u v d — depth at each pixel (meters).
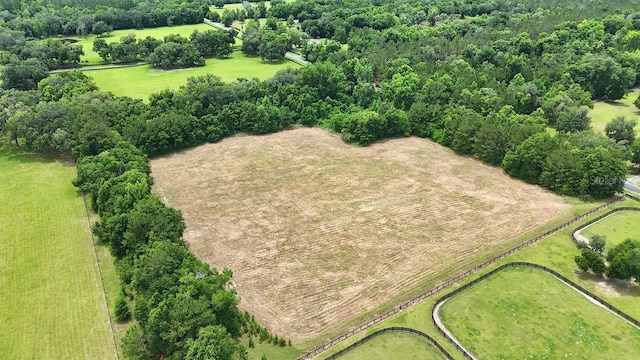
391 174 118.56
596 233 93.31
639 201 104.75
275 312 74.19
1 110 126.25
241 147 133.62
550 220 98.19
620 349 67.50
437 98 146.00
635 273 77.06
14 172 116.19
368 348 67.62
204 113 140.25
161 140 126.69
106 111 127.38
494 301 76.31
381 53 180.38
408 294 78.00
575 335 69.81
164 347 62.09
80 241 90.88
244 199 106.94
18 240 90.44
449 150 132.38
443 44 190.62
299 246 90.44
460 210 102.38
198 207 103.44
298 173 118.94
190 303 63.25
